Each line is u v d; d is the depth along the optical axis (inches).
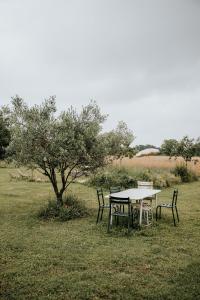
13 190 840.9
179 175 1127.6
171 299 223.1
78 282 251.3
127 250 333.1
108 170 1000.2
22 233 404.2
